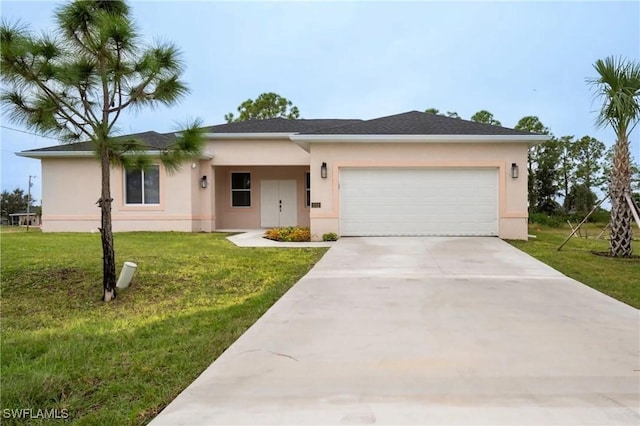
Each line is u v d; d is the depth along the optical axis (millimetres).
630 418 2818
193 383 3408
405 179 13133
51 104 6348
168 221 16234
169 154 7180
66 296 6855
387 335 4594
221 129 18125
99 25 6215
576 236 17281
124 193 16297
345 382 3396
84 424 2801
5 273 7805
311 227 13125
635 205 10445
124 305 6414
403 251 10609
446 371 3613
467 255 10070
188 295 6910
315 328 4867
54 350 4223
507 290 6816
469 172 13031
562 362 3814
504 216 12922
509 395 3160
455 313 5484
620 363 3793
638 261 9586
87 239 12617
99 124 6645
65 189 16547
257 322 5137
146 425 2779
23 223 37344
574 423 2750
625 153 10500
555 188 32062
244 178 18859
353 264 9109
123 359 3988
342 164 13102
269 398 3121
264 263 9312
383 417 2830
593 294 6562
